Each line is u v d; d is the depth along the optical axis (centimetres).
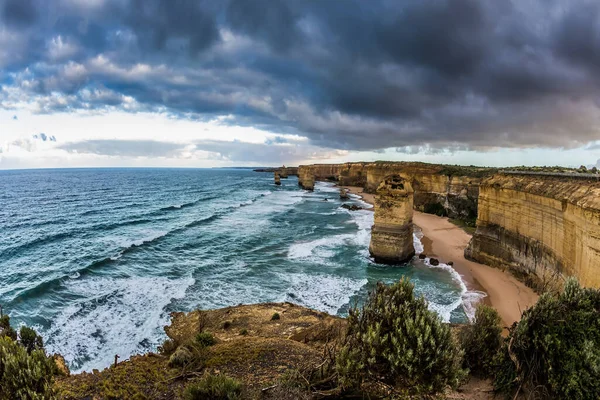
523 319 1012
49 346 1650
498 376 992
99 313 2003
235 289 2434
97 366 1515
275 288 2462
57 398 762
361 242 3741
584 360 880
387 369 805
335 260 3111
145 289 2388
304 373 947
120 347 1655
